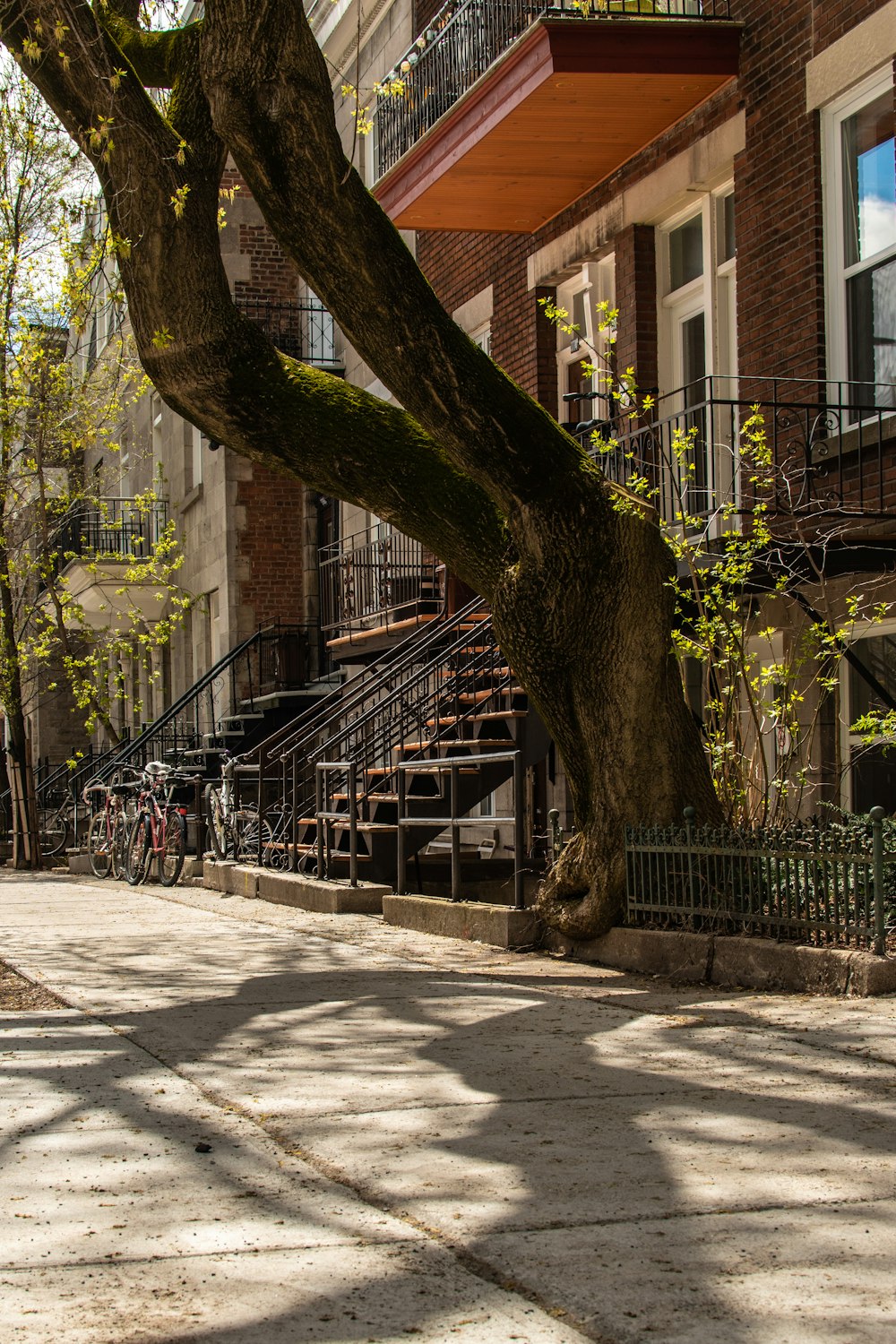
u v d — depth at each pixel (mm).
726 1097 5219
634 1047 6137
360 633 17797
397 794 12273
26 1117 5129
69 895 15500
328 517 25797
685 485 11648
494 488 8773
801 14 11406
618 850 8836
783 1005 6914
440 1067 5836
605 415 13898
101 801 21594
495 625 9320
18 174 19906
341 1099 5320
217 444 9617
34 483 23234
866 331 10977
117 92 8539
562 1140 4688
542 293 15945
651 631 8828
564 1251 3645
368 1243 3746
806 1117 4914
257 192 8156
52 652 25016
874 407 10039
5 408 21344
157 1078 5746
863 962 6930
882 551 10172
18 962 9406
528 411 8703
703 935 8000
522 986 7926
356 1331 3180
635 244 13859
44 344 21484
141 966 9148
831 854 7309
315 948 9898
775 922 7641
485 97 13109
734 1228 3803
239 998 7703
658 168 13406
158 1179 4348
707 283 12984
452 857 10719
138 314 9094
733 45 12094
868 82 10836
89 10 8547
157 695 32062
